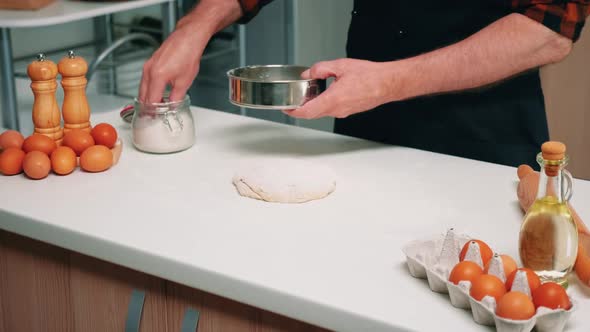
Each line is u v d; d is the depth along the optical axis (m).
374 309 0.98
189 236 1.18
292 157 1.54
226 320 1.14
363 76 1.44
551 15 1.47
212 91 4.18
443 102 1.76
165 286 1.19
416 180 1.42
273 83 1.40
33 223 1.26
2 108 2.77
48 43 3.77
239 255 1.12
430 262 1.05
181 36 1.63
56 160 1.44
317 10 3.56
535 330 0.93
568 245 1.00
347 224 1.23
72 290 1.31
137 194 1.35
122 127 1.74
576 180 1.42
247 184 1.34
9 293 1.41
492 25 1.52
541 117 1.73
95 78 3.94
